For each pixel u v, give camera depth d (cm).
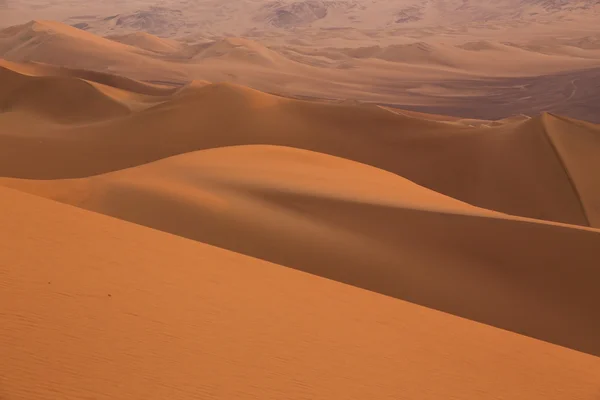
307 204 2234
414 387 843
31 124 7631
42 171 5891
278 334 884
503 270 2091
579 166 6325
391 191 2794
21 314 707
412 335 1048
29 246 948
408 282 1922
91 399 588
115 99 8669
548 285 2045
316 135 7531
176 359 717
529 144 6725
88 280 869
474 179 6675
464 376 930
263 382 727
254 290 1055
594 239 2138
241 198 2230
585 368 1127
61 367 625
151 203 2092
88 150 6656
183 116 7581
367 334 991
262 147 3456
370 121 7694
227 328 851
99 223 1202
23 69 13188
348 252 1989
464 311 1858
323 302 1098
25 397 559
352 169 3362
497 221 2205
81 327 719
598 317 1970
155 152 6950
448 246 2130
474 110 18938
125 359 680
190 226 1986
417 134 7438
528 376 1007
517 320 1888
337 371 818
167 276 993
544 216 5953
